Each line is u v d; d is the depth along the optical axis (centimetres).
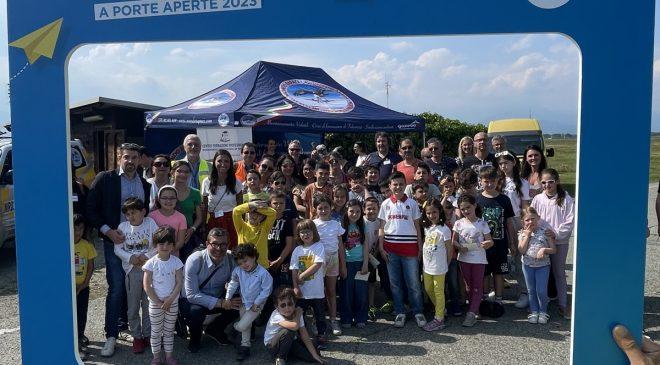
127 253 390
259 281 391
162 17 277
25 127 292
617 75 250
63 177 292
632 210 252
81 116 1345
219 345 420
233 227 465
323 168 525
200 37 275
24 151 293
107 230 391
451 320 464
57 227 296
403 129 1017
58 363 301
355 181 539
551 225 452
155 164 463
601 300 256
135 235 393
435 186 545
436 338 422
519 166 529
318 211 439
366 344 412
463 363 374
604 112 251
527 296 495
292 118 916
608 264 255
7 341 422
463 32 259
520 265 607
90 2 281
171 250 379
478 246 450
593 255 255
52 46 285
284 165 598
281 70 1094
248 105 949
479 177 523
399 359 383
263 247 427
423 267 457
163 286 374
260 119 885
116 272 401
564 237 450
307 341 380
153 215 411
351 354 393
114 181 405
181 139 1184
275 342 375
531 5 254
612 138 252
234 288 393
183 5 275
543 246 446
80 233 394
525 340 415
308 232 412
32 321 301
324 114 967
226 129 879
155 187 453
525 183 520
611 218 254
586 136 253
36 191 295
